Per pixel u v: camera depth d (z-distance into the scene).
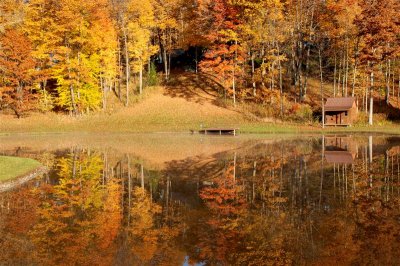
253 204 13.24
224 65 53.06
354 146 29.31
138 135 43.44
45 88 58.00
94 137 41.72
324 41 65.62
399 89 56.56
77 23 51.31
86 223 11.41
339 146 29.58
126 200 14.15
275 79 60.81
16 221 11.66
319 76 64.00
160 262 8.52
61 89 53.69
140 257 8.84
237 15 53.41
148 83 61.62
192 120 51.78
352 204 12.88
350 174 18.17
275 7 51.19
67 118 53.00
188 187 16.22
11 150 30.06
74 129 48.75
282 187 15.75
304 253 8.81
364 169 19.38
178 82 62.19
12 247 9.52
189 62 72.19
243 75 56.66
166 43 67.56
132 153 27.66
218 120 51.28
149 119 52.50
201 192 15.27
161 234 10.37
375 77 57.81
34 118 52.38
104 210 12.80
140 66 57.56
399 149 26.81
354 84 56.47
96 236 10.27
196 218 11.77
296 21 53.25
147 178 18.38
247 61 62.22
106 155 26.80
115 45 54.16
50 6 52.47
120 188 16.22
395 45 50.75
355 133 40.53
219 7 53.81
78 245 9.62
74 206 13.36
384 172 18.47
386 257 8.45
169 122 51.59
